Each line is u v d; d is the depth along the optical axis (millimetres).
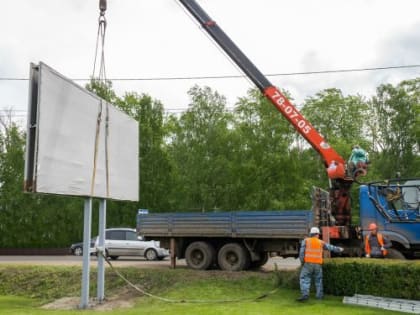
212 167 28766
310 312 10133
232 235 15836
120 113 14172
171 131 37156
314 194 14875
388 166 36594
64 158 11109
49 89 10602
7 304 14336
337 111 42438
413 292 10672
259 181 27891
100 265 13367
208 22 16734
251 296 12562
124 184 14281
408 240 13492
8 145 38969
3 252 37188
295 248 15445
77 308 12156
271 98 16562
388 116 38219
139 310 11102
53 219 36781
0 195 37719
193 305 11656
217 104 30547
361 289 11484
